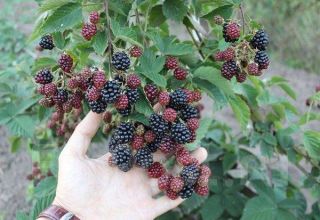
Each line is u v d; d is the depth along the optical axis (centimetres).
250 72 38
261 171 63
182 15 43
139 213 42
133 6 42
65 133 53
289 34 172
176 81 41
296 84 157
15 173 94
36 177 67
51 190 53
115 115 40
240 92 53
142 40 42
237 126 119
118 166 38
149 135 37
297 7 169
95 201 41
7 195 88
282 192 60
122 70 35
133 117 37
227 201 61
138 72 37
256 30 39
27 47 92
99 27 36
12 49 93
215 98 43
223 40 42
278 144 59
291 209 58
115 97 34
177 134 36
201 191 38
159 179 38
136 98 35
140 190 42
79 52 41
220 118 123
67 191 41
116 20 40
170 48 40
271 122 59
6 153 99
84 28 36
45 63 44
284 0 169
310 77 162
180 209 71
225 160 62
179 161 38
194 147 41
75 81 37
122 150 37
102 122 47
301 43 170
